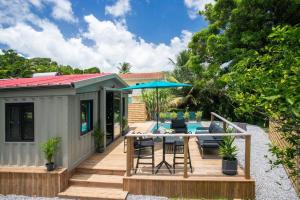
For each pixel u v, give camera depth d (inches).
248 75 110.5
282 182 259.8
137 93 1019.9
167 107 802.2
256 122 709.9
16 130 256.7
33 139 254.2
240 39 667.4
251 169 299.0
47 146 235.5
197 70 772.0
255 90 104.9
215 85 761.0
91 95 324.5
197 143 356.2
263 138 495.8
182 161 287.1
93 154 327.6
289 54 100.5
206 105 837.2
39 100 251.4
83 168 270.2
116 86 445.7
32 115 254.5
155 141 382.0
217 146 291.4
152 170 250.1
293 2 595.8
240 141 452.1
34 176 238.4
